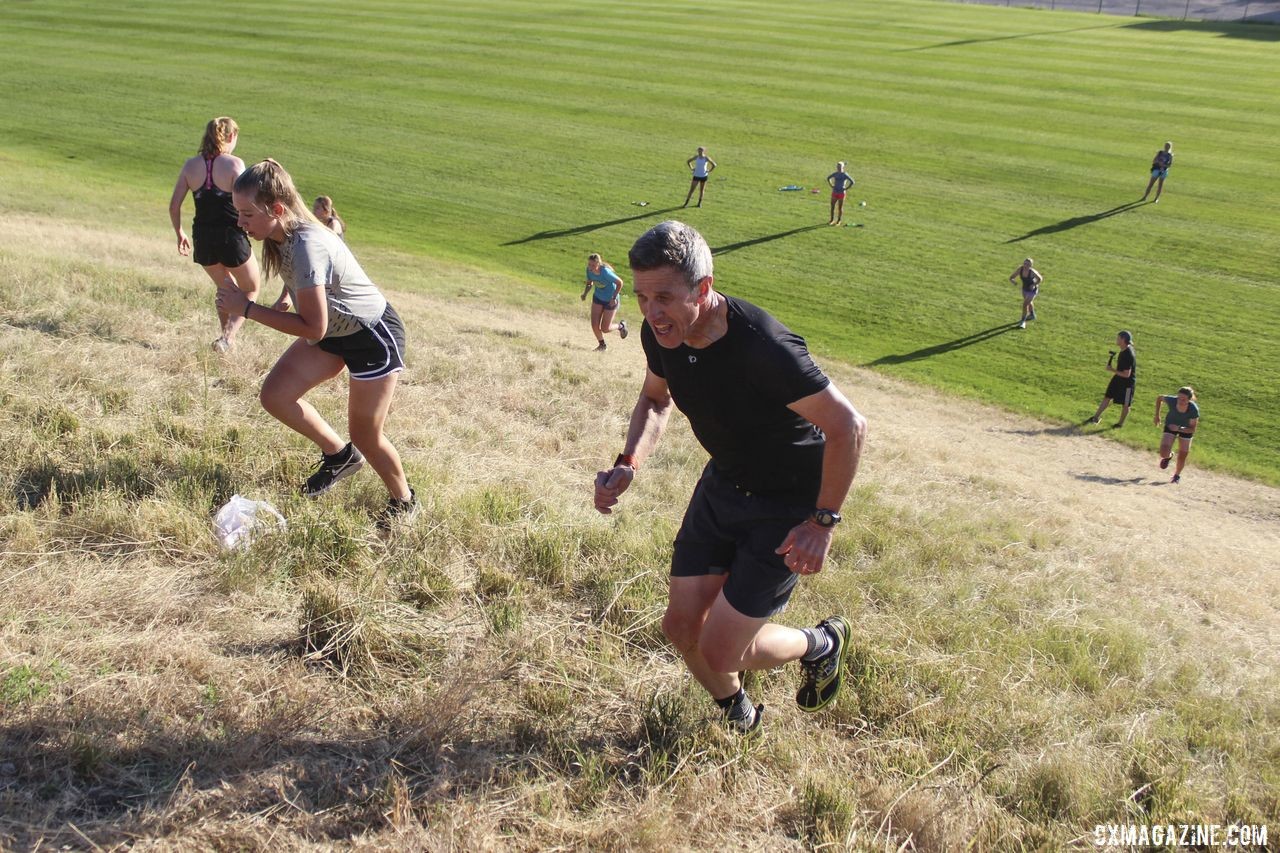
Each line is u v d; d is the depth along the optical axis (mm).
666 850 2764
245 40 42062
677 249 2600
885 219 25109
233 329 7094
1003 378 17812
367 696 3279
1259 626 6531
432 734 3086
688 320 2682
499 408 7480
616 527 5062
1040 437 15578
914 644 4242
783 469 2982
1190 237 24344
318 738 3021
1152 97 37688
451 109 33406
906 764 3334
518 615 3865
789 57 42938
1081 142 31703
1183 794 3357
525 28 46625
